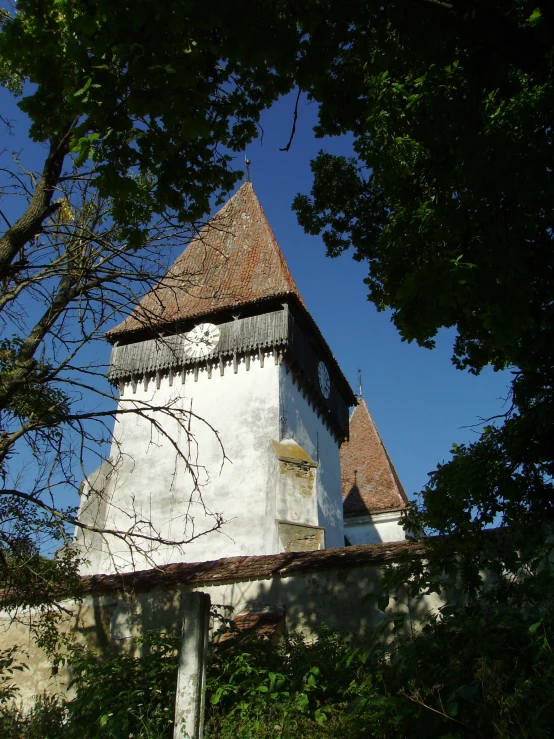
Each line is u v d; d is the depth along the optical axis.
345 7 5.96
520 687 4.02
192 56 5.49
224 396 20.64
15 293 7.76
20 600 8.83
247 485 18.86
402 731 4.35
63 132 7.73
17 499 8.59
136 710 5.85
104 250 8.44
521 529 6.54
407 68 6.75
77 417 8.04
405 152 6.54
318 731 4.94
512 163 4.92
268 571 9.38
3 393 7.80
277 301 21.08
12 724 7.20
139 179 7.27
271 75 6.53
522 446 7.02
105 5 5.02
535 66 5.26
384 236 6.64
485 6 5.28
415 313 5.59
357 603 8.65
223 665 6.46
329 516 22.12
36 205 7.61
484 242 5.26
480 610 5.70
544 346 6.36
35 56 6.21
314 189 10.21
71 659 8.02
